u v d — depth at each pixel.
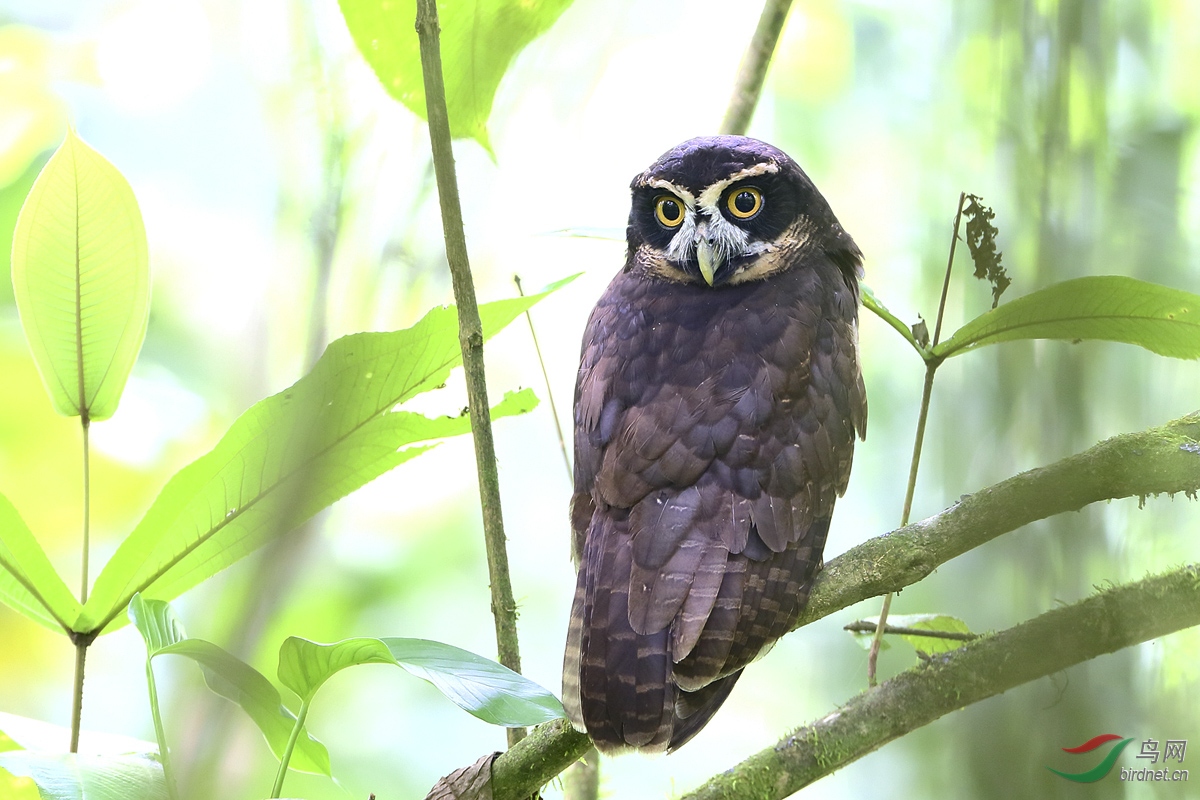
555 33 8.04
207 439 11.16
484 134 5.37
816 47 11.38
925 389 5.43
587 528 6.14
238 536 4.68
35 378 10.66
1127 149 6.55
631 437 6.01
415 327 4.75
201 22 11.24
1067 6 6.25
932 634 5.59
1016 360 6.66
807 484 5.93
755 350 6.25
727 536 5.64
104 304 4.53
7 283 11.02
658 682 5.26
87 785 3.70
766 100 11.52
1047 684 6.27
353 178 5.86
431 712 11.57
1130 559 6.30
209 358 11.35
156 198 11.62
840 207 10.91
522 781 4.95
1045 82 6.30
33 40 11.02
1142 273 6.24
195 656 3.99
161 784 3.86
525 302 4.98
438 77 4.68
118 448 10.87
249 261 11.55
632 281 7.12
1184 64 7.05
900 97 10.35
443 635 12.35
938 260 8.26
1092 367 6.44
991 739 6.34
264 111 6.46
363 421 4.84
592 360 6.66
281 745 4.35
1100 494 5.04
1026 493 5.12
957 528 5.27
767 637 5.52
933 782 7.23
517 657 4.70
